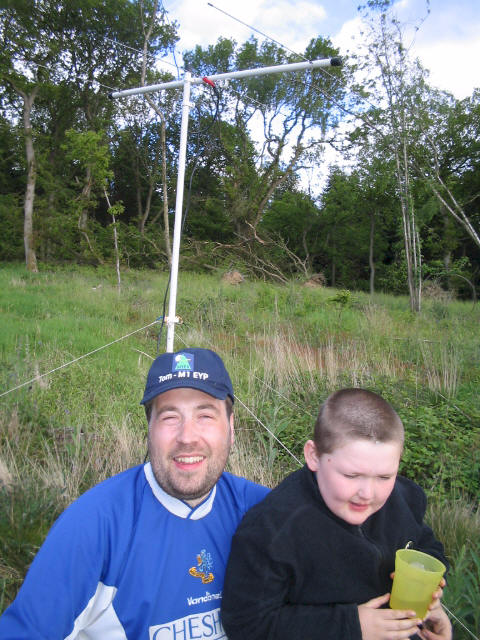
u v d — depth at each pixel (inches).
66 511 70.9
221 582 72.8
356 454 68.9
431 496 185.8
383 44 806.5
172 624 68.9
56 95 1206.3
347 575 71.6
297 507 73.1
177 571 70.2
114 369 309.9
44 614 63.2
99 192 1728.6
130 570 68.2
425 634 75.0
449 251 1270.9
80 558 66.4
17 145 1344.7
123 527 69.6
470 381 315.9
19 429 207.9
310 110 1508.4
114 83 1371.8
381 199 1411.2
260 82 1534.2
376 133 888.9
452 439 233.6
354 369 299.6
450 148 1304.1
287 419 221.5
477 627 107.5
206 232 1702.8
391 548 77.4
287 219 1721.2
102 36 1269.7
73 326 436.1
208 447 71.6
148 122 1508.4
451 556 138.6
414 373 321.1
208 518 74.9
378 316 546.0
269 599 68.6
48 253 1231.5
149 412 75.7
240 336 438.9
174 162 1653.5
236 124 1606.8
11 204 1305.4
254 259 1167.6
